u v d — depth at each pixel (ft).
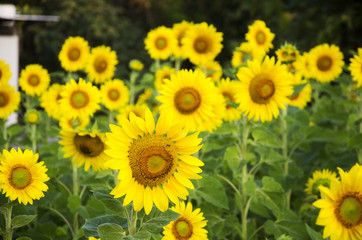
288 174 15.03
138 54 81.41
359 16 48.32
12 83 46.42
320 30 51.78
